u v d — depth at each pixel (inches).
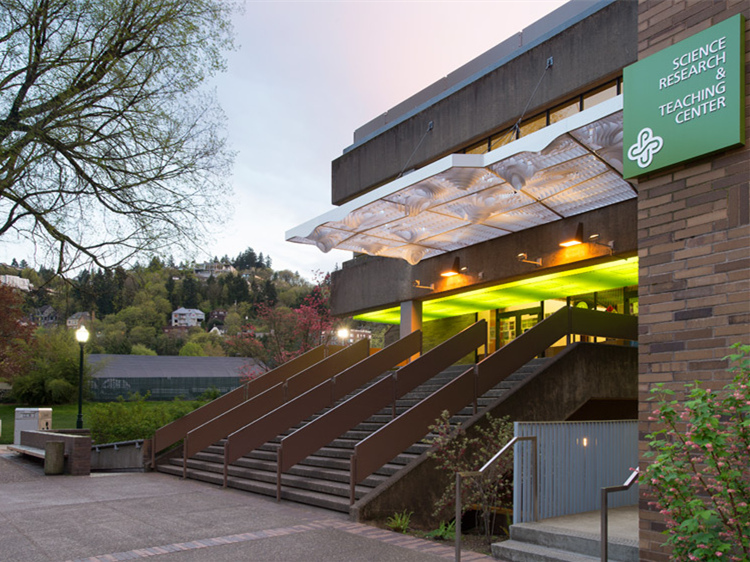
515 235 547.8
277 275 6250.0
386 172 700.7
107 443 628.4
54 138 458.9
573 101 517.0
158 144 497.0
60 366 1462.8
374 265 732.7
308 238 530.9
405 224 514.3
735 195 202.5
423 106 686.5
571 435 325.4
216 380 1846.7
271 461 496.4
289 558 267.9
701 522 176.7
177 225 503.2
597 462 337.1
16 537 303.7
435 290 636.1
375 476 386.6
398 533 323.3
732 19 205.6
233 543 293.1
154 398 1747.0
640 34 241.4
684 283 214.4
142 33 493.7
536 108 534.3
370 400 452.1
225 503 400.2
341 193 776.3
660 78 225.8
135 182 488.4
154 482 505.4
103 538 302.2
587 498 328.8
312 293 1204.5
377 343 1828.2
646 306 225.6
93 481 511.2
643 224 230.8
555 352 636.1
